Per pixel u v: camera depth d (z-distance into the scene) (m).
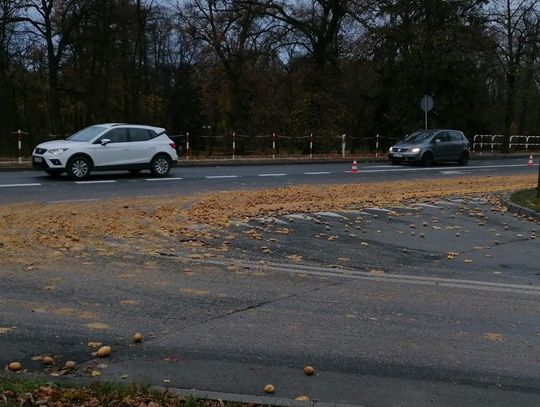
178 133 50.78
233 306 6.26
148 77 50.34
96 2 35.47
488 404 4.25
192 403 3.95
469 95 40.25
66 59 39.88
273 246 9.38
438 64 36.16
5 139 36.84
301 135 36.19
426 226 11.73
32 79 40.59
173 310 6.07
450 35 34.66
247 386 4.44
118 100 46.47
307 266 8.19
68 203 13.24
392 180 20.52
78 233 9.78
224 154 37.34
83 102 43.25
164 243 9.24
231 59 38.56
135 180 18.48
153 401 3.96
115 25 38.19
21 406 3.74
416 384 4.56
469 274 8.10
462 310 6.38
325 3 35.47
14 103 38.47
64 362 4.79
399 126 37.97
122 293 6.58
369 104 39.03
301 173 22.41
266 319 5.90
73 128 46.78
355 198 15.17
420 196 15.87
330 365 4.87
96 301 6.28
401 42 34.41
